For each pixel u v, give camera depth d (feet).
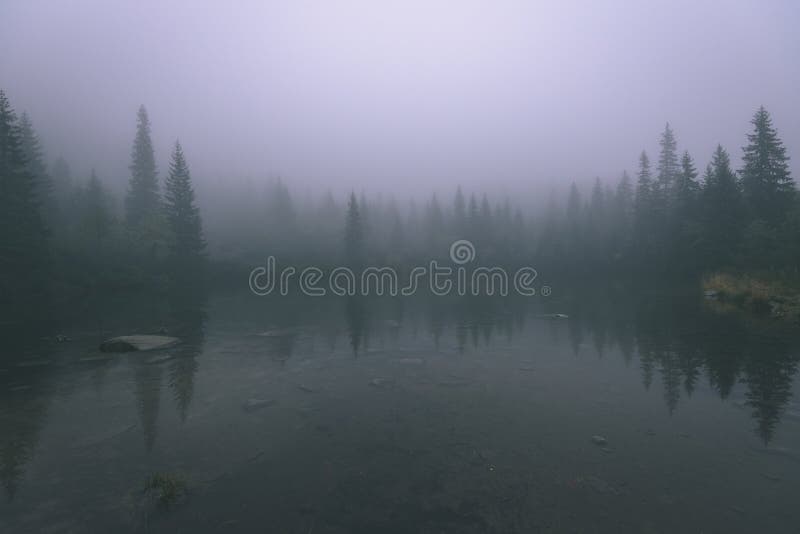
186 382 34.99
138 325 65.62
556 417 26.86
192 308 89.30
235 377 36.55
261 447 22.74
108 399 30.58
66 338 53.62
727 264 115.03
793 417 26.27
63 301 98.58
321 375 37.24
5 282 86.07
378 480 19.15
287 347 49.24
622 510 16.60
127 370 38.81
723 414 26.91
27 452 22.03
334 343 51.49
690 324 59.88
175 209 149.79
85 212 144.56
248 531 15.39
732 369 36.83
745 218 116.26
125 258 135.33
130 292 121.29
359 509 16.85
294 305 95.30
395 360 42.73
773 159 116.98
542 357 43.32
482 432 24.58
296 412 28.07
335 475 19.65
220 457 21.56
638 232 170.60
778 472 19.56
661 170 168.76
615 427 25.08
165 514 16.46
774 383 32.89
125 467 20.42
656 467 20.16
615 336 53.11
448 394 31.76
